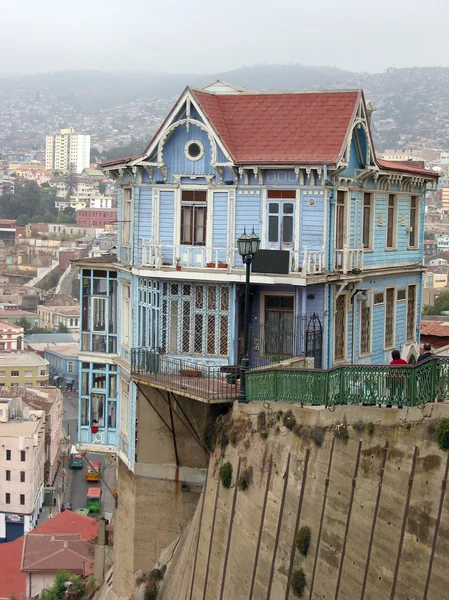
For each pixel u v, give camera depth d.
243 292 40.84
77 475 151.62
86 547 84.19
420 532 25.92
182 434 41.38
